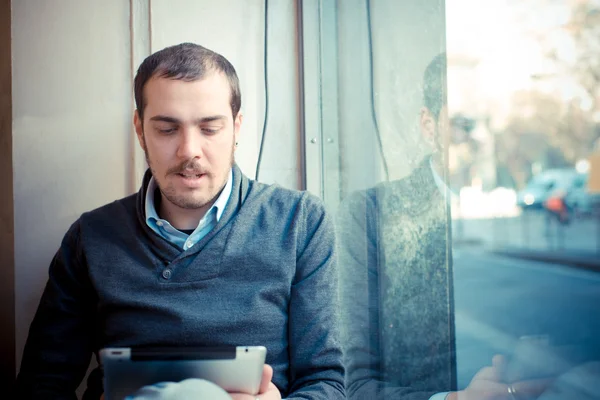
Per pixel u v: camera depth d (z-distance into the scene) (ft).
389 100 4.01
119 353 2.52
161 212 4.00
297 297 3.74
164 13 4.82
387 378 4.06
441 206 3.26
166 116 3.53
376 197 4.21
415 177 3.64
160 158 3.61
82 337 4.01
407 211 3.76
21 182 4.69
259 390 2.81
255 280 3.69
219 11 4.92
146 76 3.65
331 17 4.86
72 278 3.97
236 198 3.86
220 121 3.62
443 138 3.22
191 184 3.61
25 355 3.88
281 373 3.66
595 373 2.01
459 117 2.98
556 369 2.18
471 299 2.85
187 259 3.65
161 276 3.64
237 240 3.72
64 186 4.76
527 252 2.28
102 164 4.81
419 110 3.56
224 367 2.53
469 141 2.84
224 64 3.78
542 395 2.24
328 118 4.95
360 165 4.52
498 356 2.58
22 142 4.69
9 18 4.63
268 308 3.64
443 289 3.27
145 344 3.58
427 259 3.48
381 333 4.12
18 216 4.70
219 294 3.61
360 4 4.42
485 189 2.65
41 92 4.71
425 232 3.49
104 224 3.94
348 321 4.58
